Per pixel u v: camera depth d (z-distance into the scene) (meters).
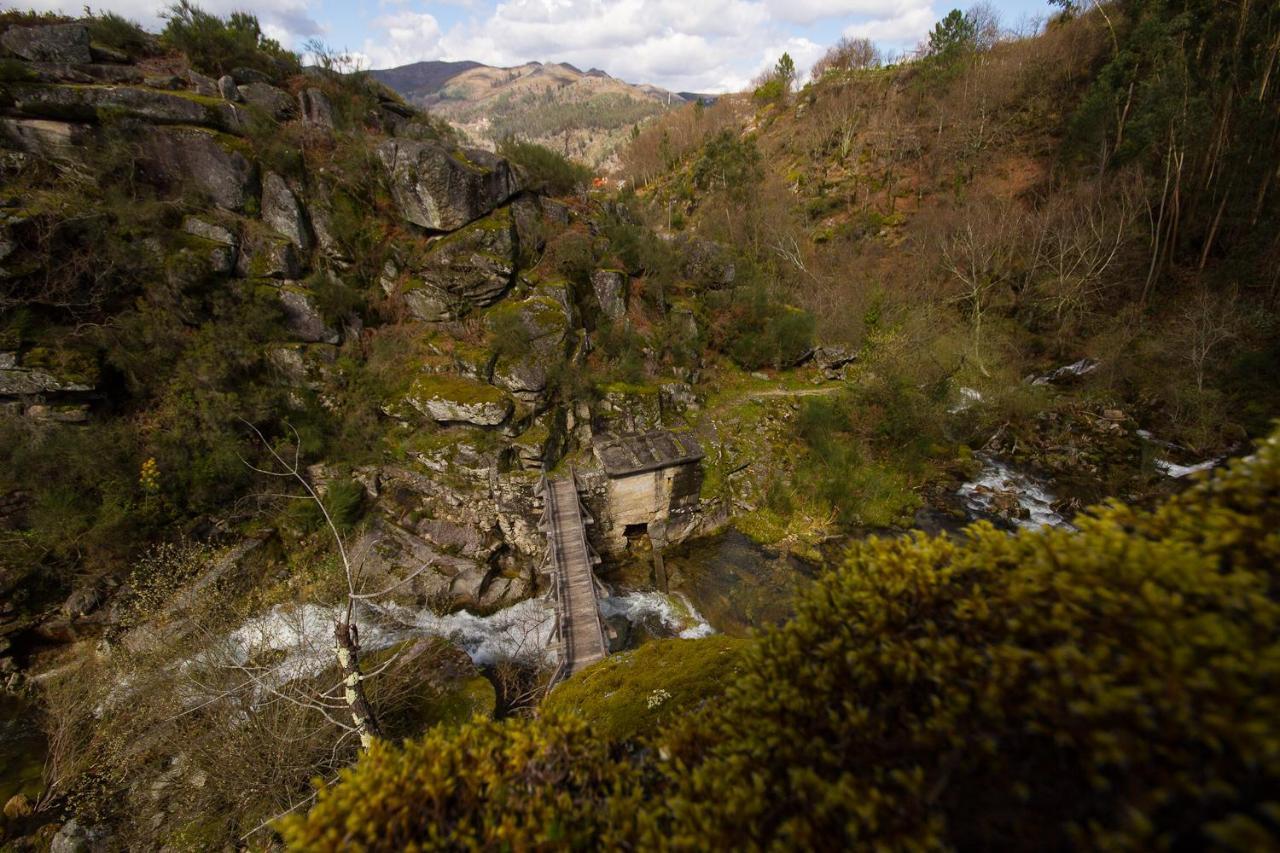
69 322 16.81
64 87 18.02
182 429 17.16
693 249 32.31
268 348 19.75
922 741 2.40
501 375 20.61
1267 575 2.11
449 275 22.27
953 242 34.94
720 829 2.58
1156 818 1.85
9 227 15.49
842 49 68.81
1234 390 22.66
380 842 2.93
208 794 9.97
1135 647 2.06
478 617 17.11
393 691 11.88
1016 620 2.43
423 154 22.00
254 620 15.45
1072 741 2.01
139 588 15.12
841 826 2.36
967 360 30.84
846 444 24.48
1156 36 30.12
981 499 22.00
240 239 20.19
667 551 20.80
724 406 26.47
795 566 19.42
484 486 19.64
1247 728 1.62
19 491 14.67
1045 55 45.06
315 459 19.84
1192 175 28.69
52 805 10.60
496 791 3.26
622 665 7.03
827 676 2.93
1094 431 24.25
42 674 13.92
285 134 21.97
